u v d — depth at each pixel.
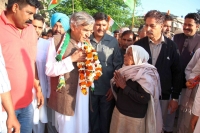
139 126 2.35
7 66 1.92
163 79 2.62
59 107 2.30
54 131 2.90
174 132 3.56
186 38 3.59
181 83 2.70
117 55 2.97
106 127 2.99
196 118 1.96
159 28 2.50
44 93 2.73
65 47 2.22
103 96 2.92
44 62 2.69
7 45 1.91
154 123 2.31
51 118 2.83
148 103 2.35
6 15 1.96
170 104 2.72
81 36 2.20
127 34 3.51
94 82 2.87
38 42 2.68
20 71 2.02
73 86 2.29
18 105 2.06
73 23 2.17
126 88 2.31
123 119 2.43
